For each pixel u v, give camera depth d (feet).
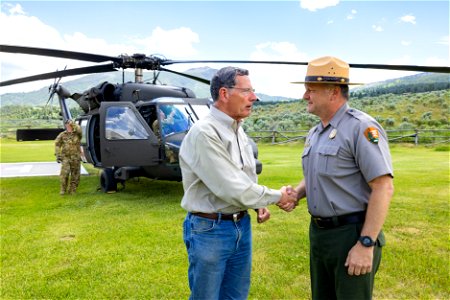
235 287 7.96
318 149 7.29
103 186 26.86
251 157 7.85
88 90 28.32
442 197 23.08
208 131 6.98
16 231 17.22
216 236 7.29
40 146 80.84
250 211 20.30
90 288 11.50
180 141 22.56
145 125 23.25
